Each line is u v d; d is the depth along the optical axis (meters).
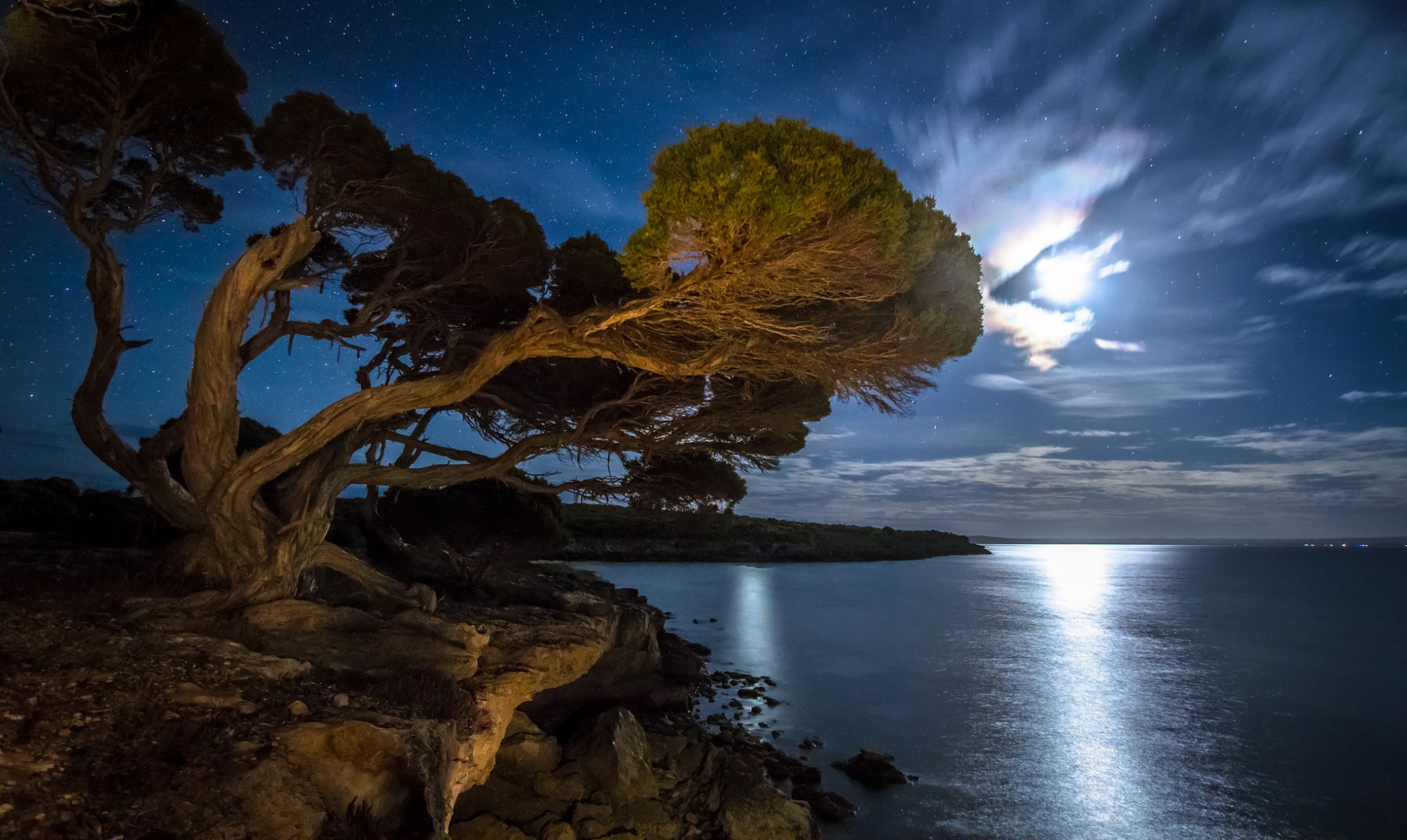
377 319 13.16
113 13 10.11
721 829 11.63
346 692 7.96
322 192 12.70
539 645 12.05
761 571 82.62
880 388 10.76
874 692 24.53
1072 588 81.19
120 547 17.53
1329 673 30.12
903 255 8.41
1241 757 18.22
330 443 11.75
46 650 7.32
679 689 19.45
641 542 94.00
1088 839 12.98
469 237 13.25
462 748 8.34
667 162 7.34
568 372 14.01
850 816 13.48
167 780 5.42
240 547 10.60
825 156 7.00
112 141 11.32
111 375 12.12
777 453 14.92
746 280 7.98
